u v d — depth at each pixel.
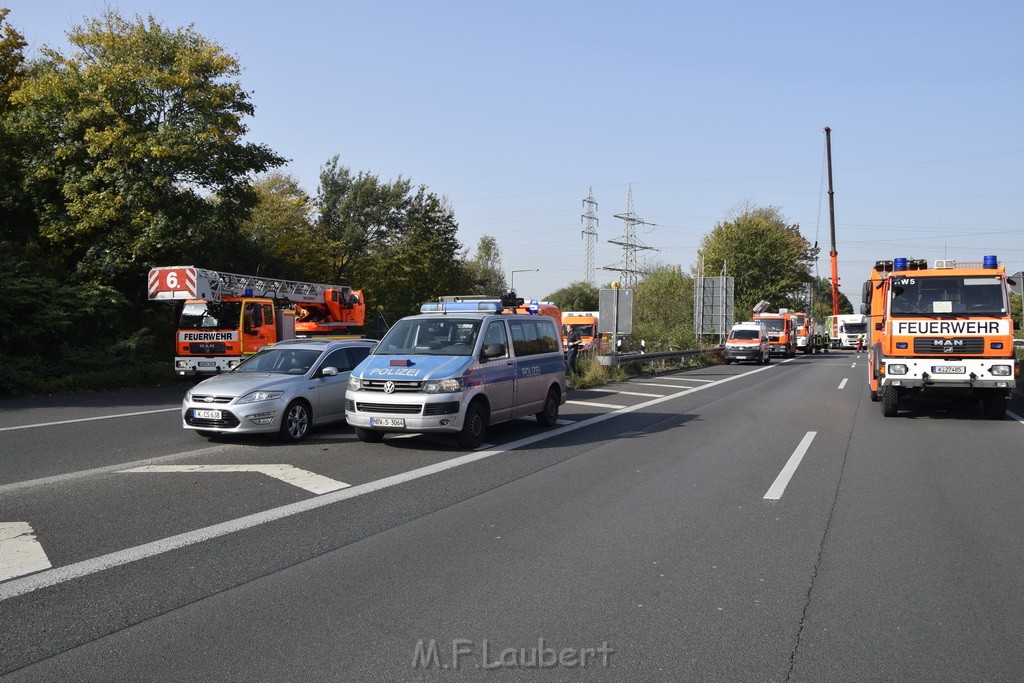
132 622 4.41
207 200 27.81
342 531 6.32
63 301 21.03
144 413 14.38
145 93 24.88
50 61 26.89
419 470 8.91
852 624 4.43
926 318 13.97
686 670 3.84
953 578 5.24
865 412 15.32
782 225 69.69
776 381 24.33
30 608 4.60
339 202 44.38
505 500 7.46
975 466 9.39
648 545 6.00
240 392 10.53
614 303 25.03
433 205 44.53
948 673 3.81
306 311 25.27
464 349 10.79
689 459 9.77
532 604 4.73
